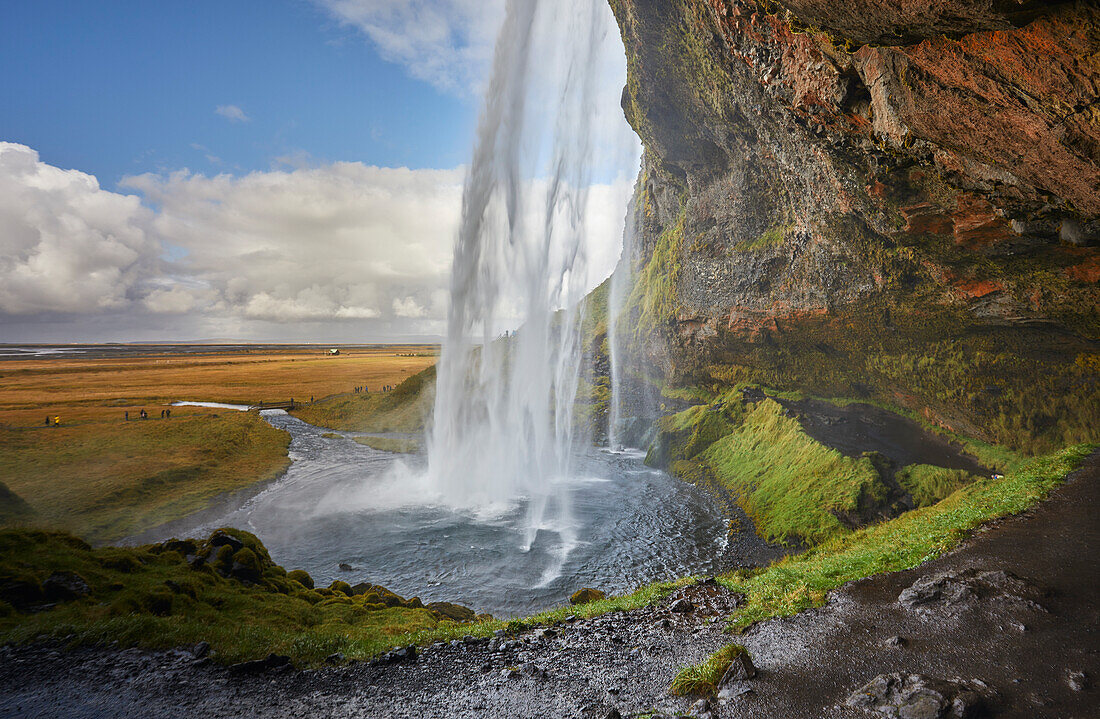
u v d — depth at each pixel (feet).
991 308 92.12
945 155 46.96
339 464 170.30
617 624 40.27
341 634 43.21
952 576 32.58
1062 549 36.63
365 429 229.45
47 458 158.40
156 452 169.48
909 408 128.47
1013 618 27.25
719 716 22.61
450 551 95.66
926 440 115.24
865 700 21.50
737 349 171.22
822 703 22.29
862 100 53.72
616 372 233.55
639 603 45.42
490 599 75.82
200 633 40.96
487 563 89.81
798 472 112.57
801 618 32.40
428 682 32.68
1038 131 34.17
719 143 128.57
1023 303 85.10
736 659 25.91
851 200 87.97
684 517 113.50
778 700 23.03
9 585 43.78
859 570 39.55
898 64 39.06
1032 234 56.95
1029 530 41.65
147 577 50.85
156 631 40.40
